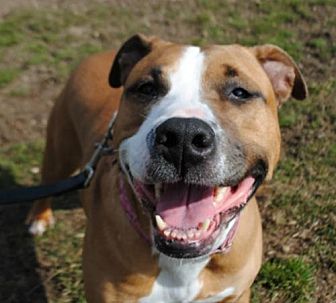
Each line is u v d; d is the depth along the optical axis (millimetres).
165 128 503
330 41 1365
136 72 594
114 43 1367
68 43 1359
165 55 584
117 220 617
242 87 571
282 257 865
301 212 934
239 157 532
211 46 599
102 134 758
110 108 781
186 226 544
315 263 859
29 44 1346
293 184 982
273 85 652
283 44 1349
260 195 959
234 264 635
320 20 1449
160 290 641
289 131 1089
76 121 823
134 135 555
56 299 823
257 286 830
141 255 612
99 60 854
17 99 1179
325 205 945
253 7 1509
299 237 896
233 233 596
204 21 1445
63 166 887
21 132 1101
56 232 922
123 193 602
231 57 584
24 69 1262
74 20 1445
